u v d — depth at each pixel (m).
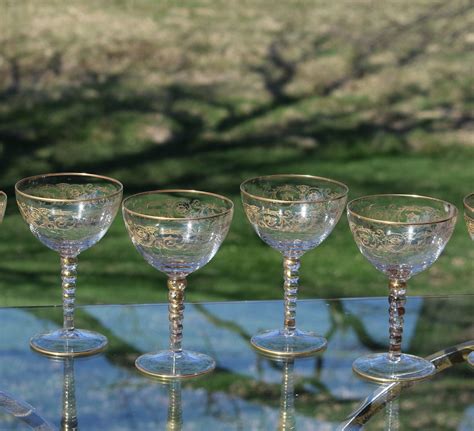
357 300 1.45
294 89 5.77
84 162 4.76
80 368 1.24
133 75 5.84
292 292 1.34
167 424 1.11
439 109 5.55
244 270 3.55
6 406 1.14
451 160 4.90
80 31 6.34
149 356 1.26
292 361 1.27
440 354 1.29
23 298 3.26
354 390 1.20
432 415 1.15
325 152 4.99
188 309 1.41
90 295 3.30
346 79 5.92
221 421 1.12
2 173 4.56
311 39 6.41
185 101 5.54
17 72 5.75
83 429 1.10
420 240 1.17
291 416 1.14
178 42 6.29
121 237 3.75
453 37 6.45
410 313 1.41
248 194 1.28
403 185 4.56
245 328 1.36
